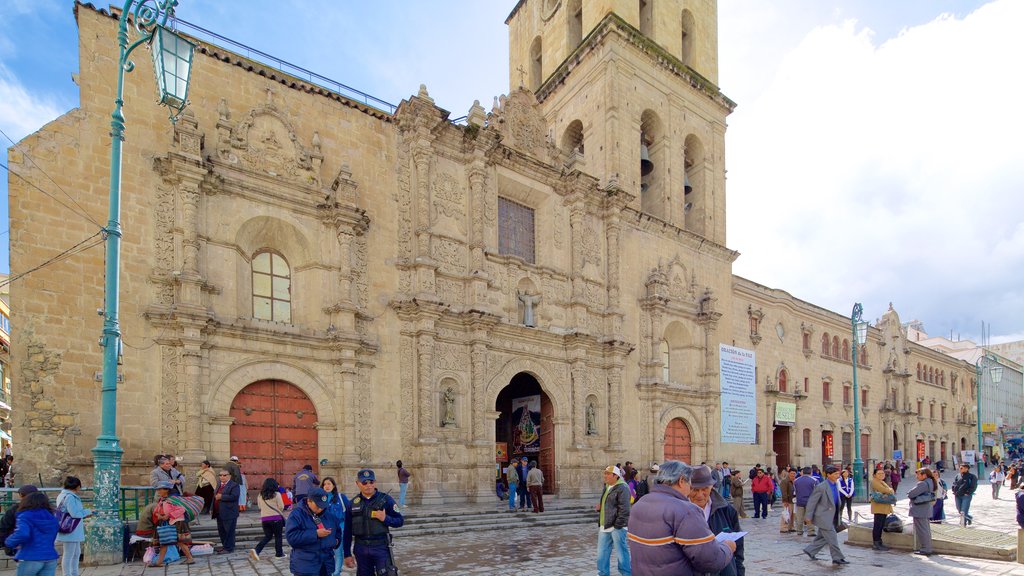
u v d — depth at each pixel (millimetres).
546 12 42656
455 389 25109
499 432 32406
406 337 23984
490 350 26359
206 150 20609
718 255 38375
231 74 21609
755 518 24062
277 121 22250
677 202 36562
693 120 38594
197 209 19781
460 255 26125
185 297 18969
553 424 28703
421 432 23359
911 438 58250
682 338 35656
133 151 19047
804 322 46406
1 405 43219
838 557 13625
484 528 19781
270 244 22234
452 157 26578
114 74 19203
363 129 24391
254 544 15359
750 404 38094
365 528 8680
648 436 31969
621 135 33938
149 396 18141
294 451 21000
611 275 31547
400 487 21031
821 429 46156
